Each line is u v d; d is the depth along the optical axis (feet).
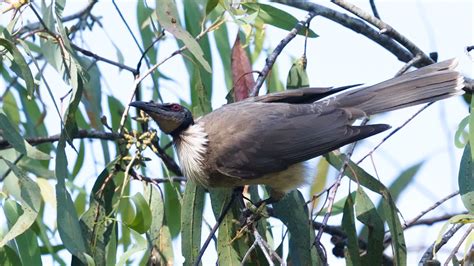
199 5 41.93
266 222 34.68
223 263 33.50
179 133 35.86
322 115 34.94
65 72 33.06
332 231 41.09
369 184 33.94
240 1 36.42
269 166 34.55
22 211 33.81
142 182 33.86
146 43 41.45
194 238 33.88
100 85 41.04
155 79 40.50
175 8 32.73
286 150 34.58
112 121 42.73
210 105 36.99
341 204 38.81
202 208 34.37
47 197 39.96
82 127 44.06
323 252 32.65
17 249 34.24
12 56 32.30
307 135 34.58
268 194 37.29
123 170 33.04
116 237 33.01
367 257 33.94
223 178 35.06
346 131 34.09
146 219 33.42
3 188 36.24
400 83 35.42
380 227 33.78
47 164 43.04
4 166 36.76
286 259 34.27
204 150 34.94
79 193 41.75
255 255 33.37
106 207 33.06
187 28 41.86
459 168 33.09
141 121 33.63
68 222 31.09
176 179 39.83
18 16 32.50
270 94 36.01
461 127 34.14
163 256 33.32
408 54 39.17
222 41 42.65
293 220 33.45
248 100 36.17
